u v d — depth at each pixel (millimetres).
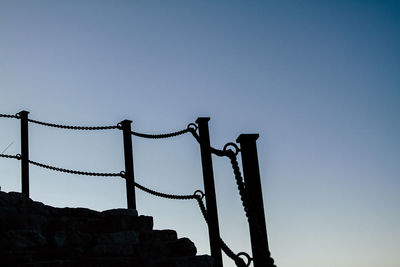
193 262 5629
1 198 5883
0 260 4945
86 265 5172
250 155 4969
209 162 6047
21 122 7887
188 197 5969
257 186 4883
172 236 6527
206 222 5680
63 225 5938
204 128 6172
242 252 4605
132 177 7410
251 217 4457
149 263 5617
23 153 7770
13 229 5602
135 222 6375
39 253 5281
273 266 4320
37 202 6227
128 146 7508
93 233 6004
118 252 5746
